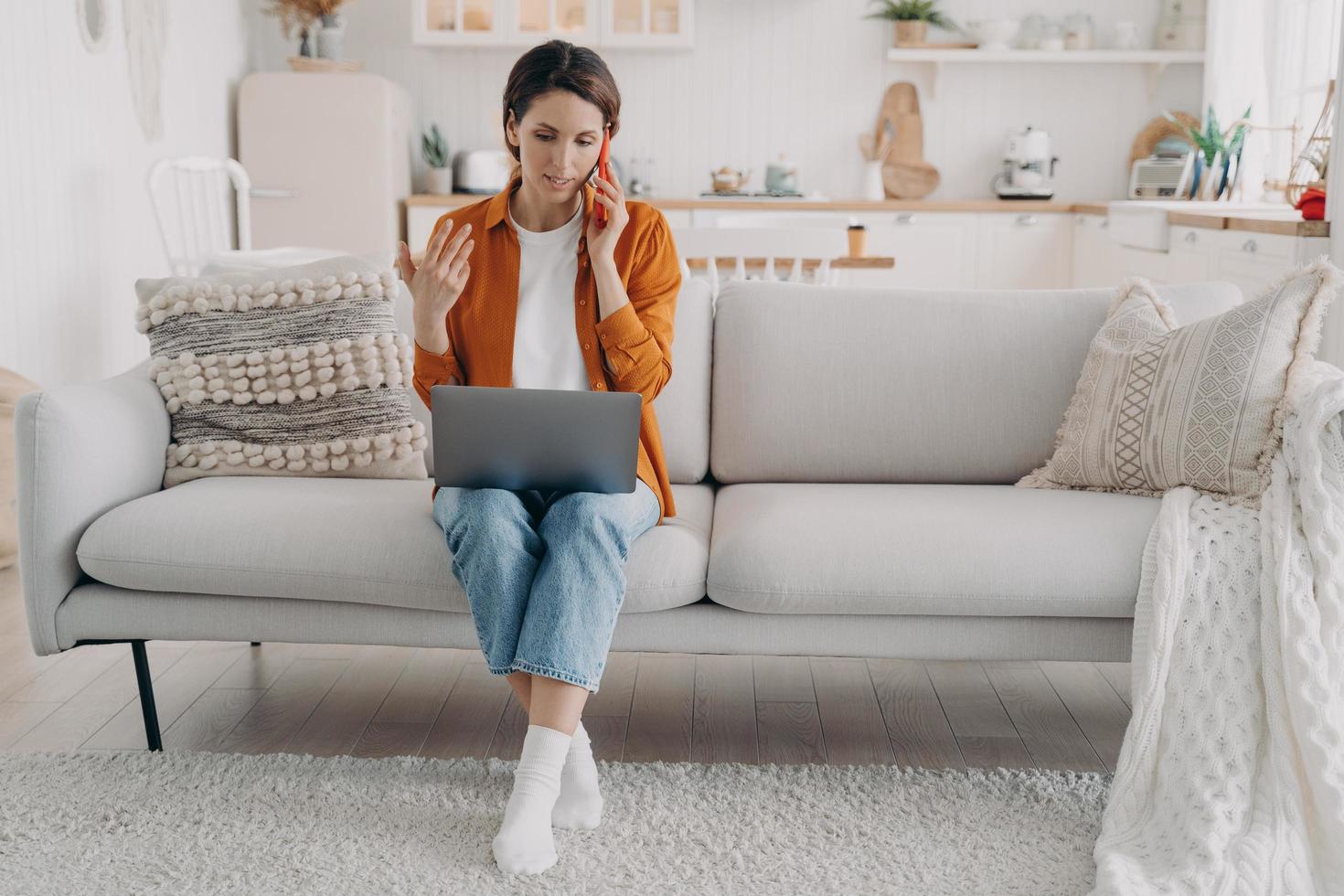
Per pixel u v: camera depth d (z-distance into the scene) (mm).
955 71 6082
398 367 2354
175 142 5055
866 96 6102
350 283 2379
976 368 2412
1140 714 1793
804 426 2416
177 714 2262
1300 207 3746
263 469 2299
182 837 1774
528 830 1687
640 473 2008
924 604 1909
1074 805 1887
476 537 1801
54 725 2201
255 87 5508
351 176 5539
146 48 4750
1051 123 6082
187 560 1952
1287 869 1581
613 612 1787
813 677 2488
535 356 2014
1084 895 1642
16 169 3836
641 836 1783
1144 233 4781
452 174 6047
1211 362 2051
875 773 1984
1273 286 2090
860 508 2062
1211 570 1850
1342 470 1854
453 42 5746
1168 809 1723
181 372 2332
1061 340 2418
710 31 6078
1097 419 2219
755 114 6137
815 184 6180
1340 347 3342
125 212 4625
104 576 1975
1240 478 1974
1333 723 1690
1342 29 3371
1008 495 2195
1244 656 1788
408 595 1939
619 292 1959
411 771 1985
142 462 2201
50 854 1727
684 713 2291
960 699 2377
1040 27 5895
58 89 4094
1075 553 1911
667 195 6195
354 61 5645
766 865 1712
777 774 1979
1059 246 5797
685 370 2455
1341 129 3373
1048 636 1941
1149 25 5961
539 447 1814
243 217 5078
